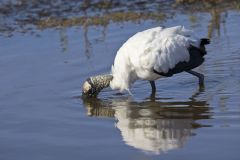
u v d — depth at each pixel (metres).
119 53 14.70
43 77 15.96
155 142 11.73
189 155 10.99
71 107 14.05
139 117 13.15
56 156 11.34
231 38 17.89
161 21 19.88
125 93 14.90
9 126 12.98
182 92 14.58
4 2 22.30
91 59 17.05
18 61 17.20
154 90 14.80
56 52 17.78
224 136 11.70
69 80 15.72
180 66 14.57
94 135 12.25
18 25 20.55
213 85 14.89
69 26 20.14
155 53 14.29
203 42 14.92
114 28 19.59
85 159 11.14
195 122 12.59
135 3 21.94
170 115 13.12
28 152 11.61
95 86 14.72
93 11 21.39
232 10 20.41
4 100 14.57
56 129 12.69
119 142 11.82
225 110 13.13
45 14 21.34
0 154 11.59
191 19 19.84
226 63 16.19
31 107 14.08
